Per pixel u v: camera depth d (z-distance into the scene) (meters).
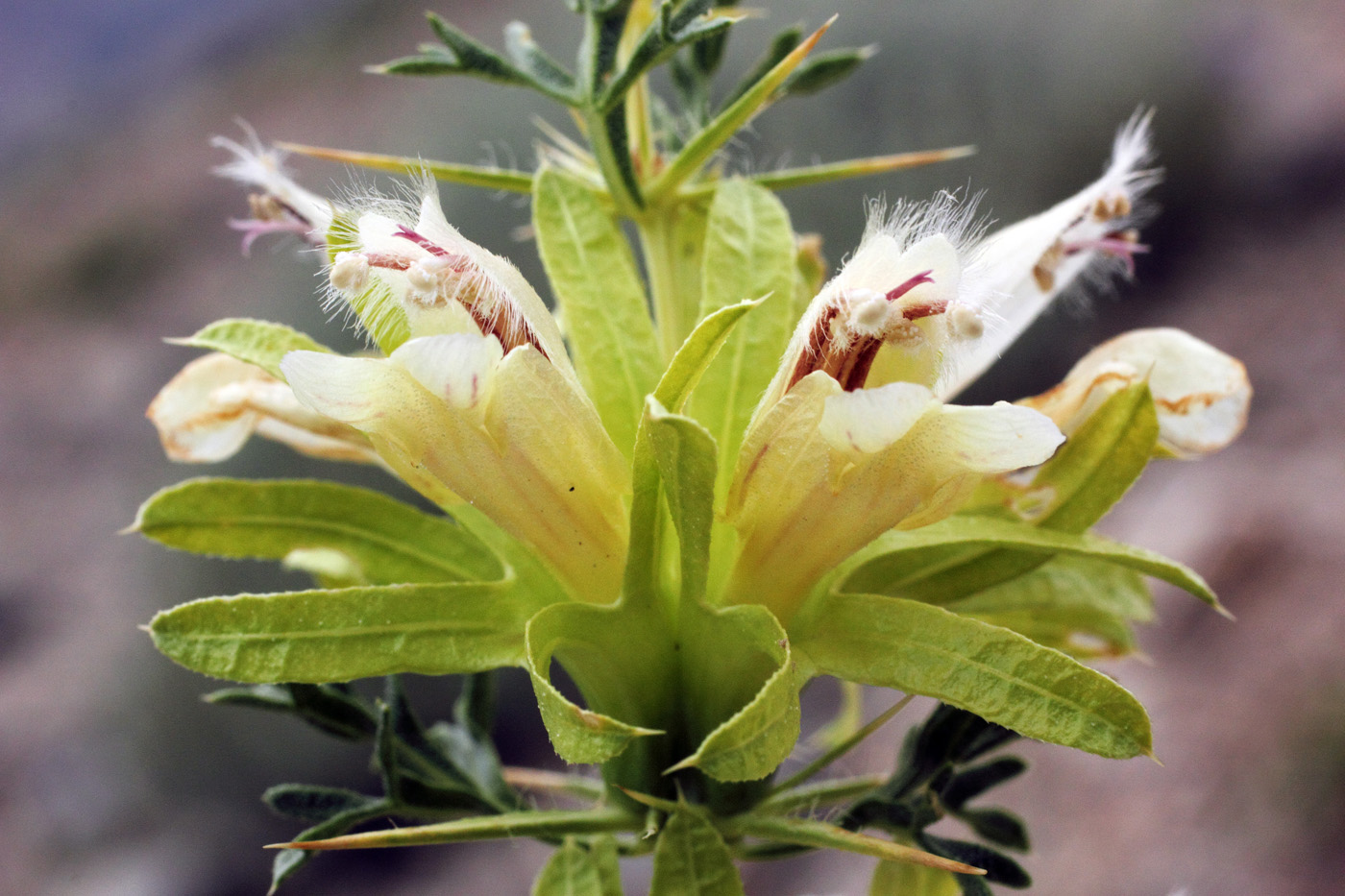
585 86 0.15
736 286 0.15
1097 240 0.15
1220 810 0.39
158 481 0.62
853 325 0.13
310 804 0.15
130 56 0.93
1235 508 0.46
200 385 0.15
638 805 0.14
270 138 0.78
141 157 0.84
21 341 0.72
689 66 0.16
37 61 0.93
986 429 0.13
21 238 0.80
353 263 0.13
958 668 0.13
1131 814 0.40
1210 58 0.68
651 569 0.14
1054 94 0.67
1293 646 0.41
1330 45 0.67
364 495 0.15
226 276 0.71
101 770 0.54
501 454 0.13
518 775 0.16
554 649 0.14
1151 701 0.43
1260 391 0.53
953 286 0.13
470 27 0.79
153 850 0.53
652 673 0.14
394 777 0.15
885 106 0.65
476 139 0.66
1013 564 0.14
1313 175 0.64
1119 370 0.14
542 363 0.13
